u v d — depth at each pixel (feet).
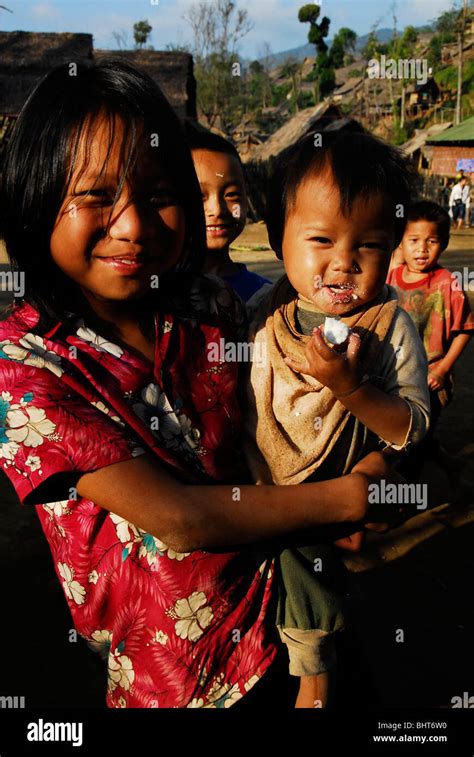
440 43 213.66
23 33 71.31
